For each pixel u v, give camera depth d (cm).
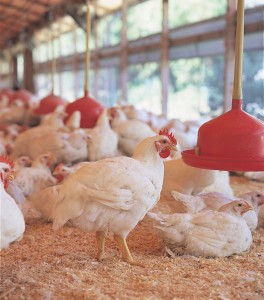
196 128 421
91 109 349
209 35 491
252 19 420
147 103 666
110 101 786
